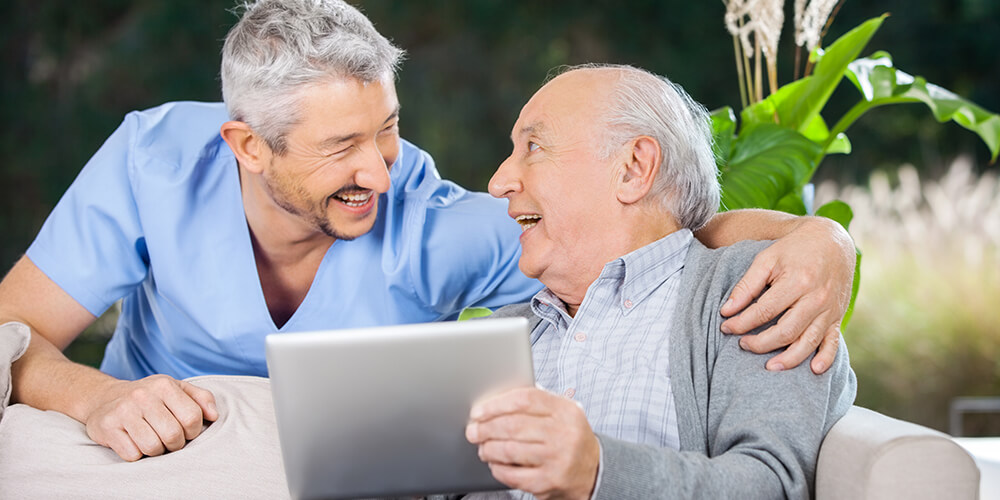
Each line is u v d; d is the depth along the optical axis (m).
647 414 1.34
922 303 4.40
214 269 1.82
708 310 1.37
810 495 1.23
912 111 7.85
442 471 1.14
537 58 8.41
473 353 1.10
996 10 8.12
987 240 4.60
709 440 1.30
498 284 1.89
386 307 1.85
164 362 2.01
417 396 1.11
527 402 1.07
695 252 1.46
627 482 1.09
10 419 1.44
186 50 8.04
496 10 8.35
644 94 1.47
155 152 1.84
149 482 1.35
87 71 8.04
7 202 7.95
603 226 1.47
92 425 1.41
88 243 1.84
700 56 8.36
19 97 7.95
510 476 1.08
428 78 8.32
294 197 1.63
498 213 1.88
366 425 1.12
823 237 1.36
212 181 1.82
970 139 7.73
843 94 8.02
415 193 1.86
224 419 1.42
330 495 1.15
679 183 1.48
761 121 2.32
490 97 8.39
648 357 1.38
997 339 4.18
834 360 1.31
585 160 1.45
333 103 1.54
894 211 5.19
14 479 1.37
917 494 1.14
